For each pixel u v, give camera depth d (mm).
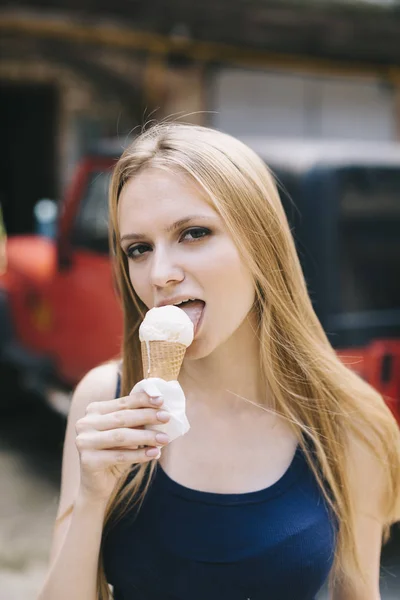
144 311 1598
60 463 4855
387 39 7148
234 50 6770
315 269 3031
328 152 3197
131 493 1453
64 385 4520
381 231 3201
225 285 1424
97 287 3975
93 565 1352
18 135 9117
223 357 1569
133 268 1491
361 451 1636
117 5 5766
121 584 1470
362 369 3078
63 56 7828
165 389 1266
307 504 1498
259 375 1611
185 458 1510
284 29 6680
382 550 3670
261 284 1507
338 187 3096
